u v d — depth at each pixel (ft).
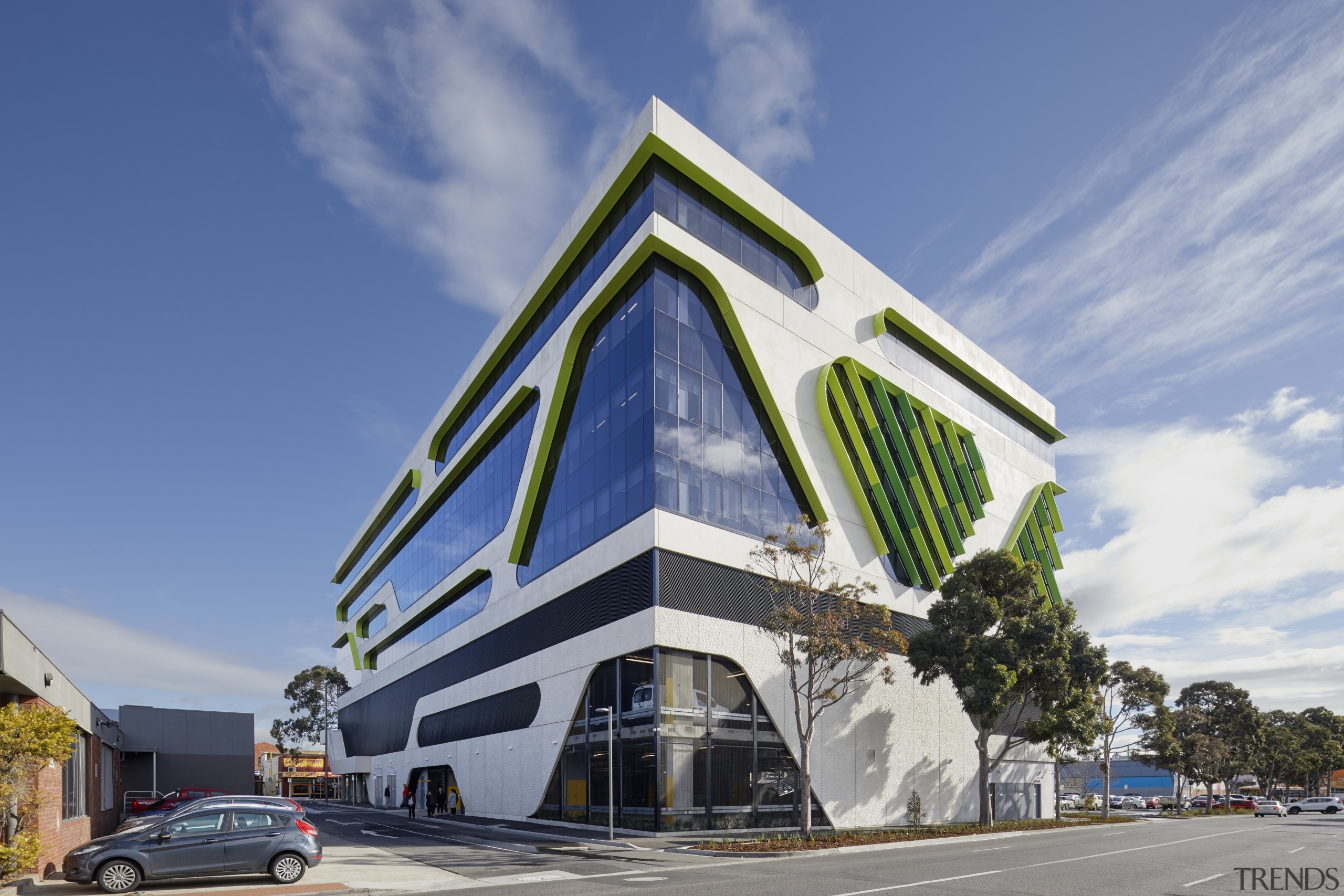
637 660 92.53
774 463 110.93
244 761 159.43
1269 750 262.47
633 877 54.90
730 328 108.99
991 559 120.06
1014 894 44.96
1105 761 173.37
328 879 53.98
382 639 225.97
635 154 102.47
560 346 122.72
